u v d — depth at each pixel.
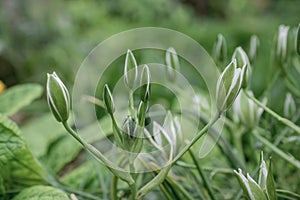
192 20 2.63
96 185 0.63
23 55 1.57
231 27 2.38
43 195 0.53
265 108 0.51
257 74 1.29
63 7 1.87
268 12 3.13
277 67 0.57
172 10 2.47
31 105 0.99
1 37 1.56
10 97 0.69
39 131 0.70
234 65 0.46
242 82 0.49
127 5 2.32
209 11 3.25
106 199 0.57
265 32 2.15
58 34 1.67
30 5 1.72
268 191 0.46
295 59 0.62
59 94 0.46
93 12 2.00
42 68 1.54
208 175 0.61
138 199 0.48
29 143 0.68
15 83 1.51
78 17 1.94
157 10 2.37
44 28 1.67
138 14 2.33
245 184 0.46
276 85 0.75
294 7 2.91
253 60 0.57
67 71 1.52
